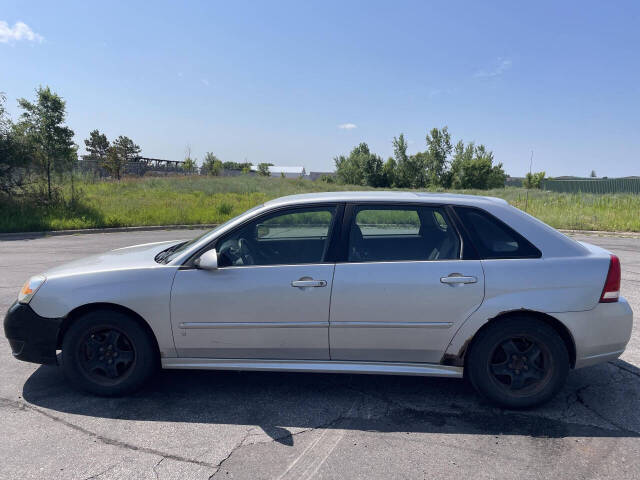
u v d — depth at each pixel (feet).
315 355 10.90
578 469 8.35
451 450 8.98
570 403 11.03
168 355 11.10
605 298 10.39
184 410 10.59
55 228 48.93
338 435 9.53
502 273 10.39
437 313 10.44
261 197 84.58
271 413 10.48
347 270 10.62
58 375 12.48
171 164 155.94
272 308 10.67
